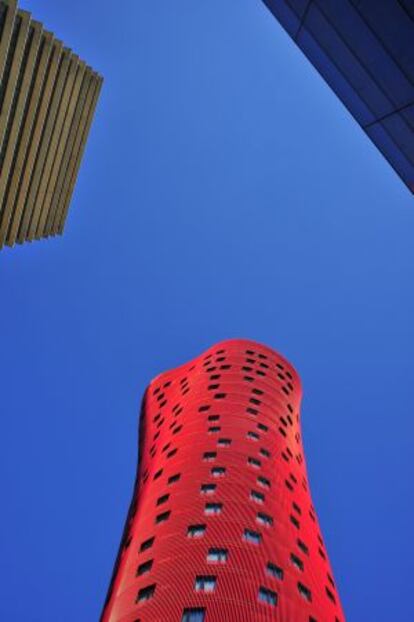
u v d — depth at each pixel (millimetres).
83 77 71562
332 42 15516
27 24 59000
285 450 61031
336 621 42781
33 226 77938
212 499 46719
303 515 52031
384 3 12867
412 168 15805
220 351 81062
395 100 14617
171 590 37281
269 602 36969
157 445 66500
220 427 59625
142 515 49875
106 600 49469
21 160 67000
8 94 59562
